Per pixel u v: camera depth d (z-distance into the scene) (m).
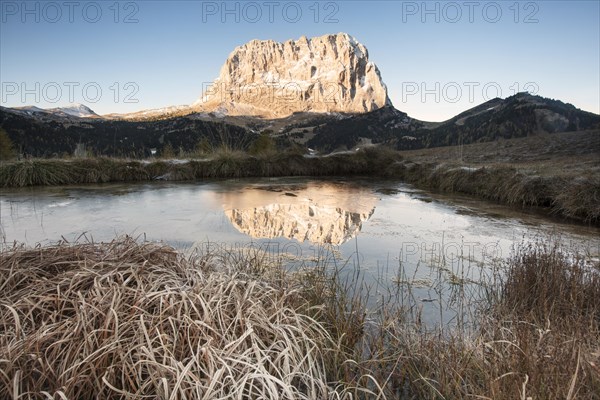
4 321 2.07
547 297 3.18
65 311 2.29
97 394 1.80
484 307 3.28
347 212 7.62
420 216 7.27
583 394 1.84
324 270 3.93
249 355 2.02
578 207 6.92
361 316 2.96
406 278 3.98
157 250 3.08
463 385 2.17
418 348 2.46
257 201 8.73
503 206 8.33
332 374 2.32
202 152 16.33
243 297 2.45
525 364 2.07
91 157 13.07
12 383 1.73
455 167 11.32
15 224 6.24
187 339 2.03
